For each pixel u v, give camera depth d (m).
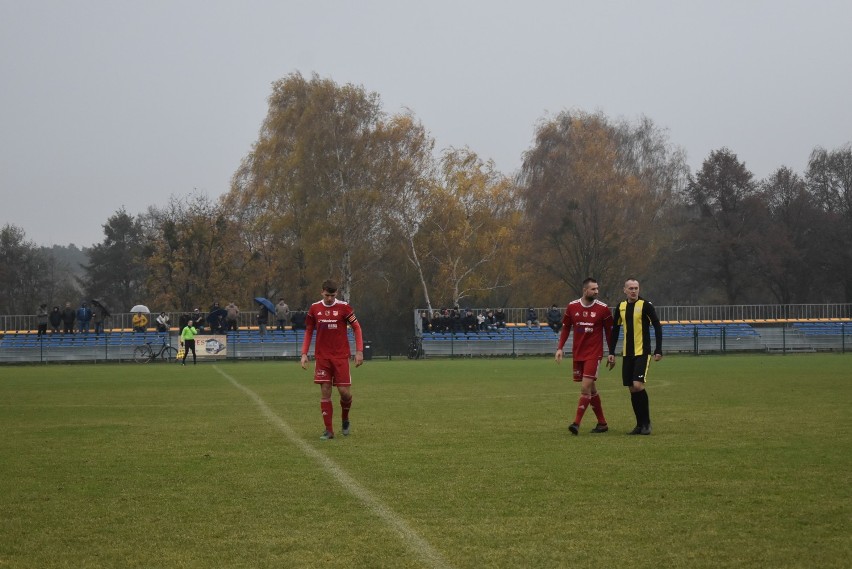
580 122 196.88
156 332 137.25
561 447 35.16
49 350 130.88
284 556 19.36
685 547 19.81
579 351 40.22
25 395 65.56
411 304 187.88
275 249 190.75
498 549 19.73
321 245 170.50
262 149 188.75
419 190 180.88
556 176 195.12
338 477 28.56
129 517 23.12
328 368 38.94
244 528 21.84
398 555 19.33
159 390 70.31
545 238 192.12
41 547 20.31
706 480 27.56
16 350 130.38
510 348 141.25
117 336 133.88
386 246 183.62
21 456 33.62
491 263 183.50
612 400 57.44
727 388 66.44
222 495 25.81
